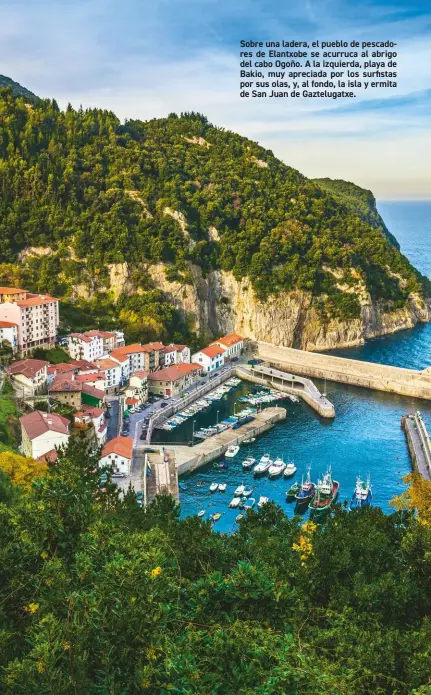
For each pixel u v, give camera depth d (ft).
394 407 642.22
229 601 115.34
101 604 100.73
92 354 629.51
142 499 394.52
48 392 501.15
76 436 414.62
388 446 529.86
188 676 89.71
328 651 120.78
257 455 508.12
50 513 131.54
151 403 613.52
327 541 176.35
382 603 148.87
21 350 593.01
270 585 119.34
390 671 118.73
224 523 394.32
